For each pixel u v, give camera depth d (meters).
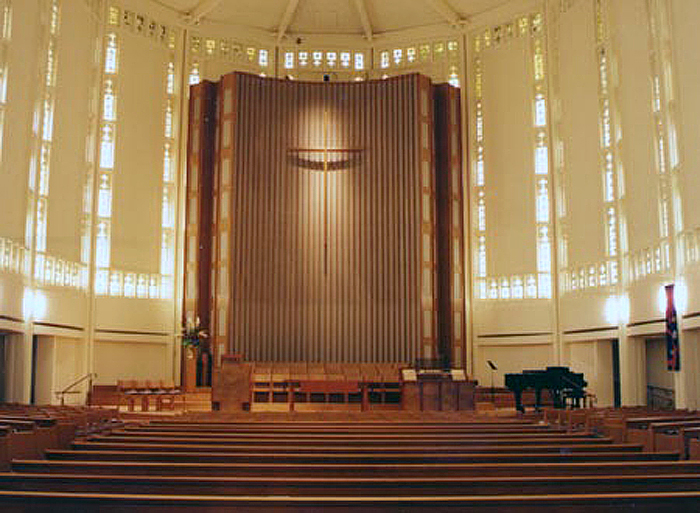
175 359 28.44
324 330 28.98
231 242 28.66
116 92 27.72
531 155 28.53
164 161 29.27
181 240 29.20
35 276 22.86
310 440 8.95
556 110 27.92
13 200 21.22
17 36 21.41
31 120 22.16
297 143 29.94
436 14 30.80
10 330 20.89
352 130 30.16
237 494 5.31
